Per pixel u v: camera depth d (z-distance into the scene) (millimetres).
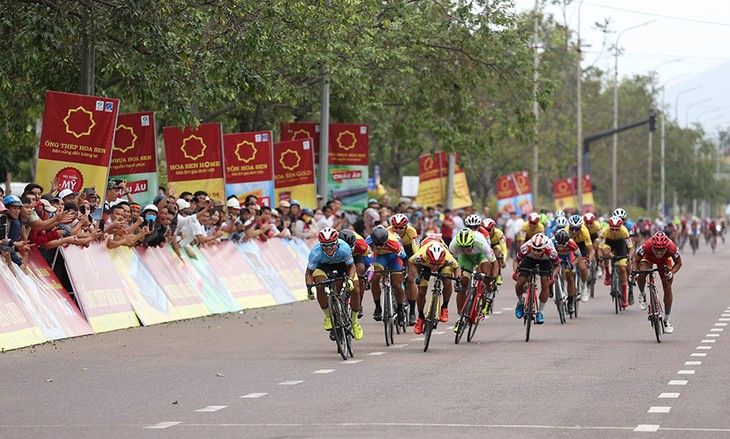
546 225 94125
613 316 55312
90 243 46344
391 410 26281
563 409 26234
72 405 27391
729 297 68375
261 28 52750
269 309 58281
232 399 28266
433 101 88500
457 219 95312
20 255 41625
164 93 53375
